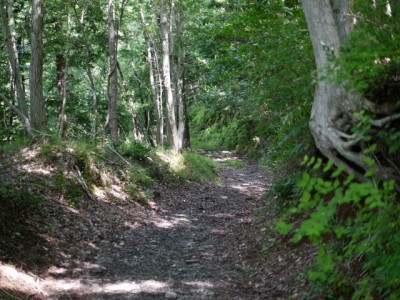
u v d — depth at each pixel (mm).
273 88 7078
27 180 9633
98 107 21297
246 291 5984
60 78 17891
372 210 4652
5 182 8953
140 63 27375
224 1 18922
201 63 23781
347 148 4676
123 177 12414
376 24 4562
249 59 8297
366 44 4168
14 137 14773
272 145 9383
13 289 5305
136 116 23422
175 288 6098
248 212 11711
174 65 23734
